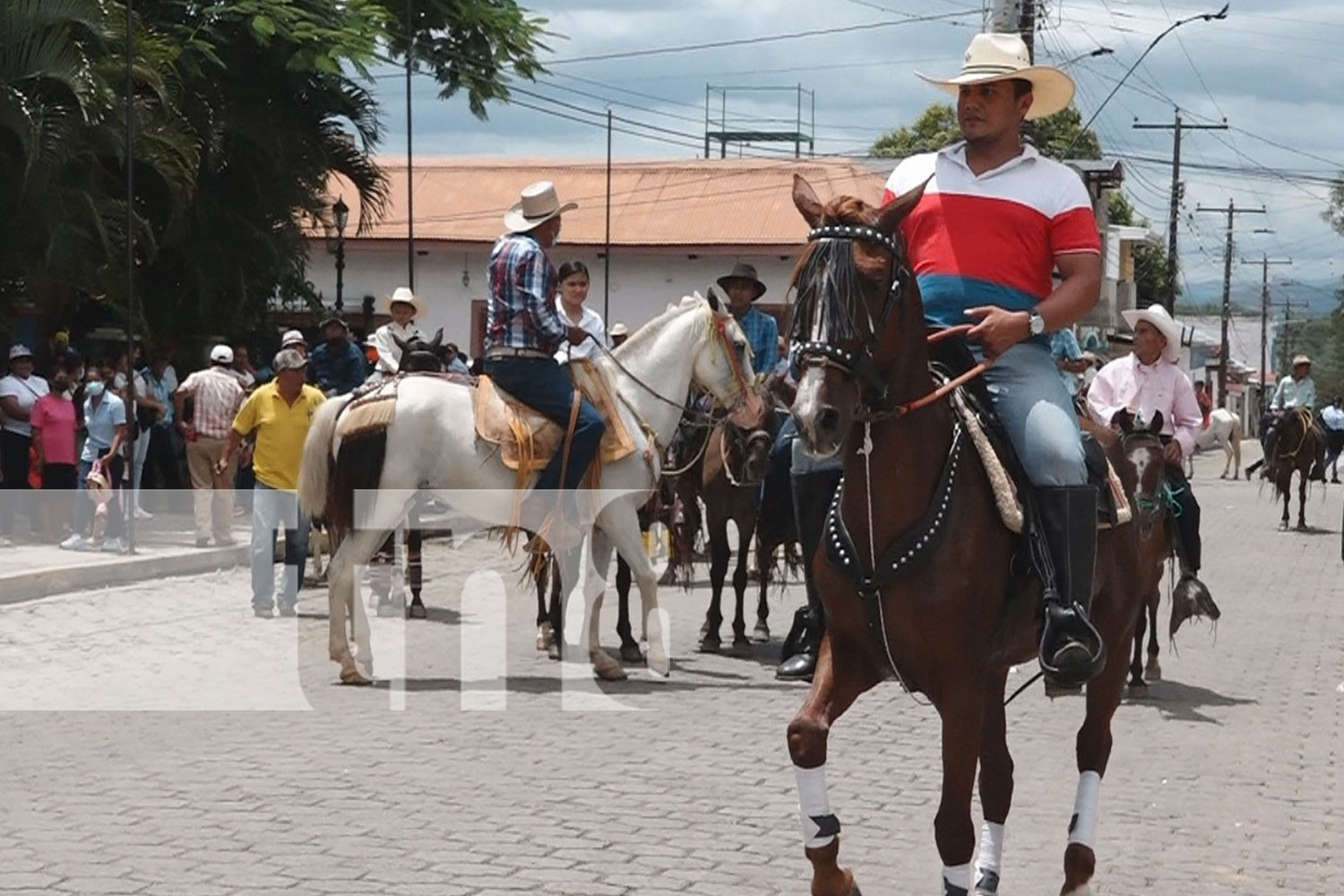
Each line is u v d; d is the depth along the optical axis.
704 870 7.45
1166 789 9.49
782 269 45.06
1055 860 7.90
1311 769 10.14
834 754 10.10
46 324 24.70
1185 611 12.16
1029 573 6.43
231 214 26.23
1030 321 6.34
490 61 27.94
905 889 7.30
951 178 6.75
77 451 20.95
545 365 12.07
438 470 12.16
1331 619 17.38
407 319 17.55
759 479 13.47
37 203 21.14
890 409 6.08
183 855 7.47
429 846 7.70
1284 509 29.45
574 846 7.77
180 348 26.95
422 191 47.59
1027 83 6.74
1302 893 7.47
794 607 16.98
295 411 15.70
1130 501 7.32
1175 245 62.91
